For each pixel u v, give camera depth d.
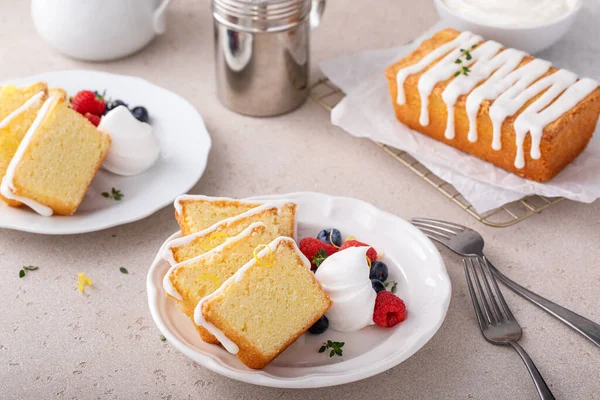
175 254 0.69
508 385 0.67
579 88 0.84
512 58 0.88
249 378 0.63
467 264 0.74
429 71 0.86
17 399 0.66
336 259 0.69
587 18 1.03
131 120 0.83
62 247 0.77
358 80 0.96
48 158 0.78
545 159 0.81
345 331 0.69
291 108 0.94
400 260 0.73
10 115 0.80
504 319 0.70
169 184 0.82
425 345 0.69
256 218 0.72
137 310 0.72
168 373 0.68
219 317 0.64
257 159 0.88
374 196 0.83
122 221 0.77
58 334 0.70
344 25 1.07
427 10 1.10
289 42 0.89
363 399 0.66
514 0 0.93
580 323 0.70
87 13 0.95
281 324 0.66
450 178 0.83
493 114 0.82
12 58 1.01
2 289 0.73
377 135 0.88
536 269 0.76
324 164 0.87
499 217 0.81
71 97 0.90
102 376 0.67
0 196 0.78
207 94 0.96
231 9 0.86
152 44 1.04
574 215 0.81
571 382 0.67
